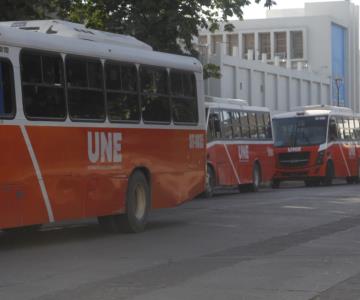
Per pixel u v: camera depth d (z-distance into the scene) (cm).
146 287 883
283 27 7044
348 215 1747
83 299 816
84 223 1703
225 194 2778
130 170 1424
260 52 7119
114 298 820
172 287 882
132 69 1440
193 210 1950
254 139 2936
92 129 1319
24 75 1173
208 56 4394
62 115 1251
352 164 3706
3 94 1132
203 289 869
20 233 1472
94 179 1323
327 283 901
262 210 1911
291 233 1409
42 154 1203
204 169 1692
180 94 1599
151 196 1499
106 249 1221
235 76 4622
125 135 1409
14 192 1145
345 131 3669
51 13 2139
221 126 2645
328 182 3519
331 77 6594
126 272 991
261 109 3033
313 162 3425
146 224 1548
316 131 3459
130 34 2156
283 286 883
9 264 1067
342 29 7306
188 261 1082
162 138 1527
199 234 1418
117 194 1389
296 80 5725
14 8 1811
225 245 1256
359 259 1087
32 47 1189
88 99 1315
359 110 7700
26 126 1172
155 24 2170
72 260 1102
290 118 3509
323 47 6912
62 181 1247
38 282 923
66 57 1266
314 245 1238
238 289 866
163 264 1056
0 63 1130
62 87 1253
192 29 2184
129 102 1427
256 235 1388
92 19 2305
